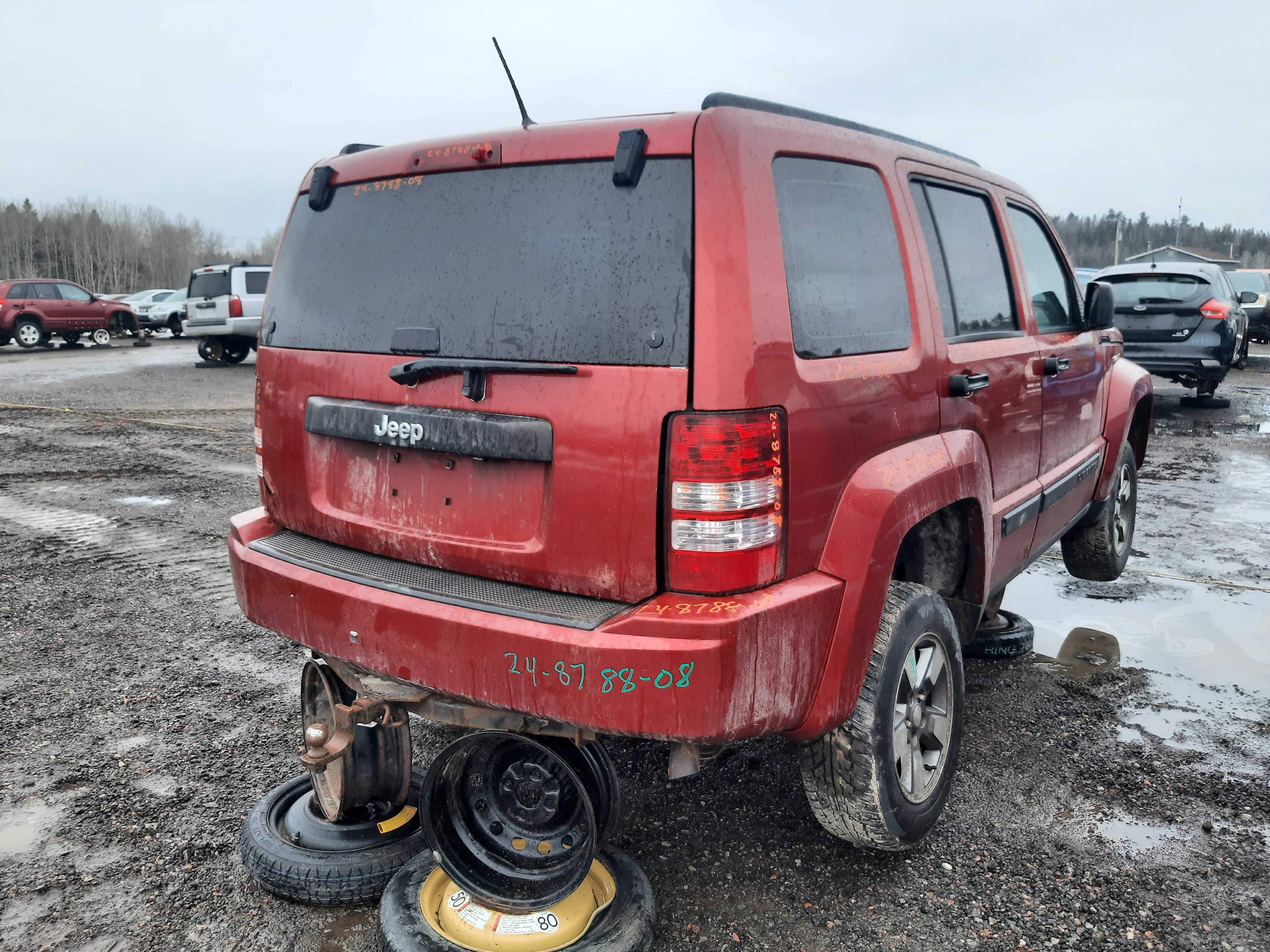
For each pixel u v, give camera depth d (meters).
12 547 5.96
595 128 2.22
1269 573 5.66
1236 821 2.97
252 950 2.36
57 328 24.86
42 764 3.27
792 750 3.47
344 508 2.68
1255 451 9.64
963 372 2.94
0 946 2.34
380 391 2.50
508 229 2.32
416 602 2.31
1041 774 3.28
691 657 2.00
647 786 3.21
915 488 2.54
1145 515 7.11
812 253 2.35
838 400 2.31
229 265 19.69
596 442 2.12
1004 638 4.32
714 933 2.42
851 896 2.58
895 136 2.99
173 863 2.71
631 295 2.12
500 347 2.29
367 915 2.52
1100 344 4.56
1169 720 3.70
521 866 2.41
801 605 2.18
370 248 2.60
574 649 2.05
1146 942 2.38
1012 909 2.53
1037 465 3.71
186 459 9.26
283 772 3.24
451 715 2.33
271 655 4.30
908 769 2.67
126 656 4.25
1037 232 4.07
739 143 2.15
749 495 2.06
